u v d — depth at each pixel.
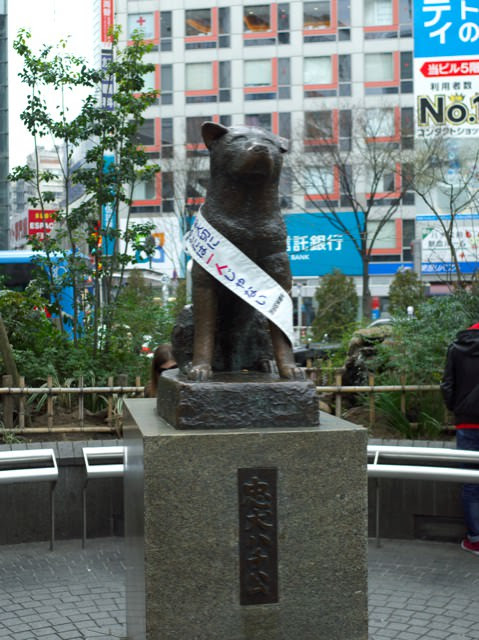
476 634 3.99
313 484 2.76
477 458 5.09
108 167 9.16
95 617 4.26
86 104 9.08
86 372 7.74
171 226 31.39
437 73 20.05
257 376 3.06
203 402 2.78
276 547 2.74
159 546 2.68
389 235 33.28
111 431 7.06
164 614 2.69
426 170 20.33
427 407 6.92
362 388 6.91
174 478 2.68
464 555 5.35
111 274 9.12
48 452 5.25
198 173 27.66
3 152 39.38
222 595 2.71
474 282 8.72
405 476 4.94
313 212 33.31
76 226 9.27
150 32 34.50
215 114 34.44
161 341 8.60
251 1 34.22
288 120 34.19
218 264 2.99
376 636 3.96
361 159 26.36
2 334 6.93
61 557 5.37
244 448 2.71
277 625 2.75
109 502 5.88
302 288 33.72
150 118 34.44
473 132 20.17
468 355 5.36
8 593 4.66
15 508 5.69
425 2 19.92
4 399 6.84
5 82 38.75
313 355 12.20
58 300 9.06
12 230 39.19
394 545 5.59
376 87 33.81
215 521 2.70
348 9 33.94
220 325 3.30
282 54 34.19
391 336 8.12
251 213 3.03
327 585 2.78
